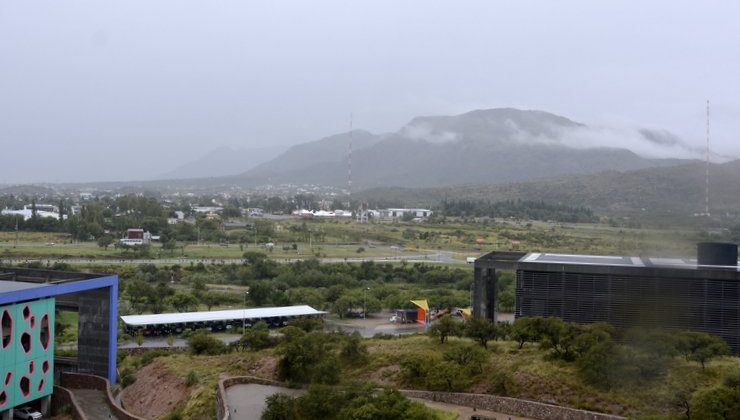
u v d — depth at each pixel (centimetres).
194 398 9594
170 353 12469
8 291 9488
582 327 10494
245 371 10838
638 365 9138
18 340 9544
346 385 9100
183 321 15125
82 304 11712
